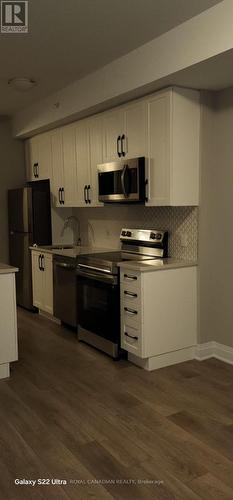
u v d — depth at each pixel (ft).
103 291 12.10
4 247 19.15
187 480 6.79
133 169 11.74
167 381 10.50
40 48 10.61
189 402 9.38
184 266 11.40
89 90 12.72
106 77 11.89
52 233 17.47
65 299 14.56
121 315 11.69
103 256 13.01
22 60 11.45
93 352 12.66
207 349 12.03
